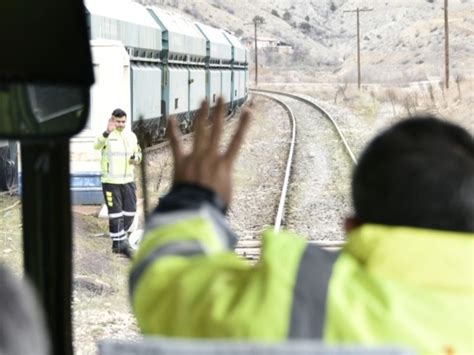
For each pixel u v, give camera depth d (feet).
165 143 130.72
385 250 11.13
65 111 14.61
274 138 151.43
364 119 173.47
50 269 16.96
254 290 10.74
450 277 10.93
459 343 10.57
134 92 110.42
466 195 11.34
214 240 12.32
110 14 101.50
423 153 11.51
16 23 14.26
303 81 325.01
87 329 46.80
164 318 11.41
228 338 10.60
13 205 83.82
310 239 80.07
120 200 70.74
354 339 10.40
